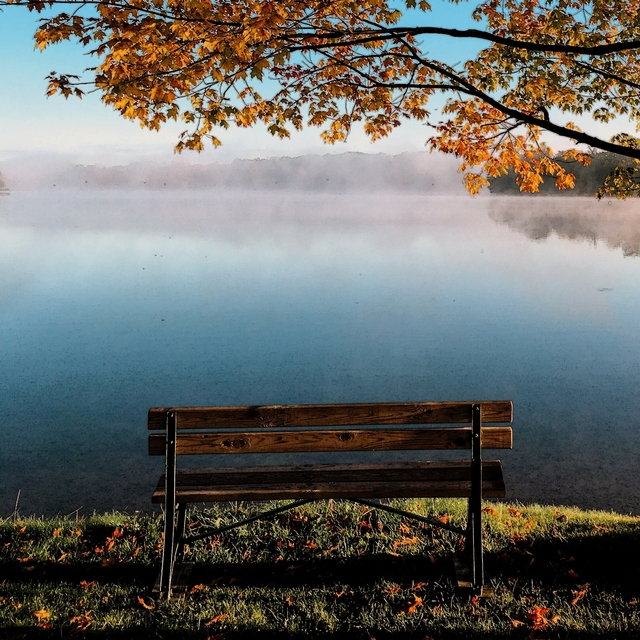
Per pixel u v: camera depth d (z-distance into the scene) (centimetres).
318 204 16288
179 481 408
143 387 1246
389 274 3048
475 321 1900
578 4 727
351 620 379
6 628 369
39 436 970
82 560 467
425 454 906
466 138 796
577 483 772
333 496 387
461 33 539
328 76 681
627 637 350
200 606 393
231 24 512
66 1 495
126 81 518
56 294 2502
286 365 1409
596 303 2194
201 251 4272
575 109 811
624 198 837
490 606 389
